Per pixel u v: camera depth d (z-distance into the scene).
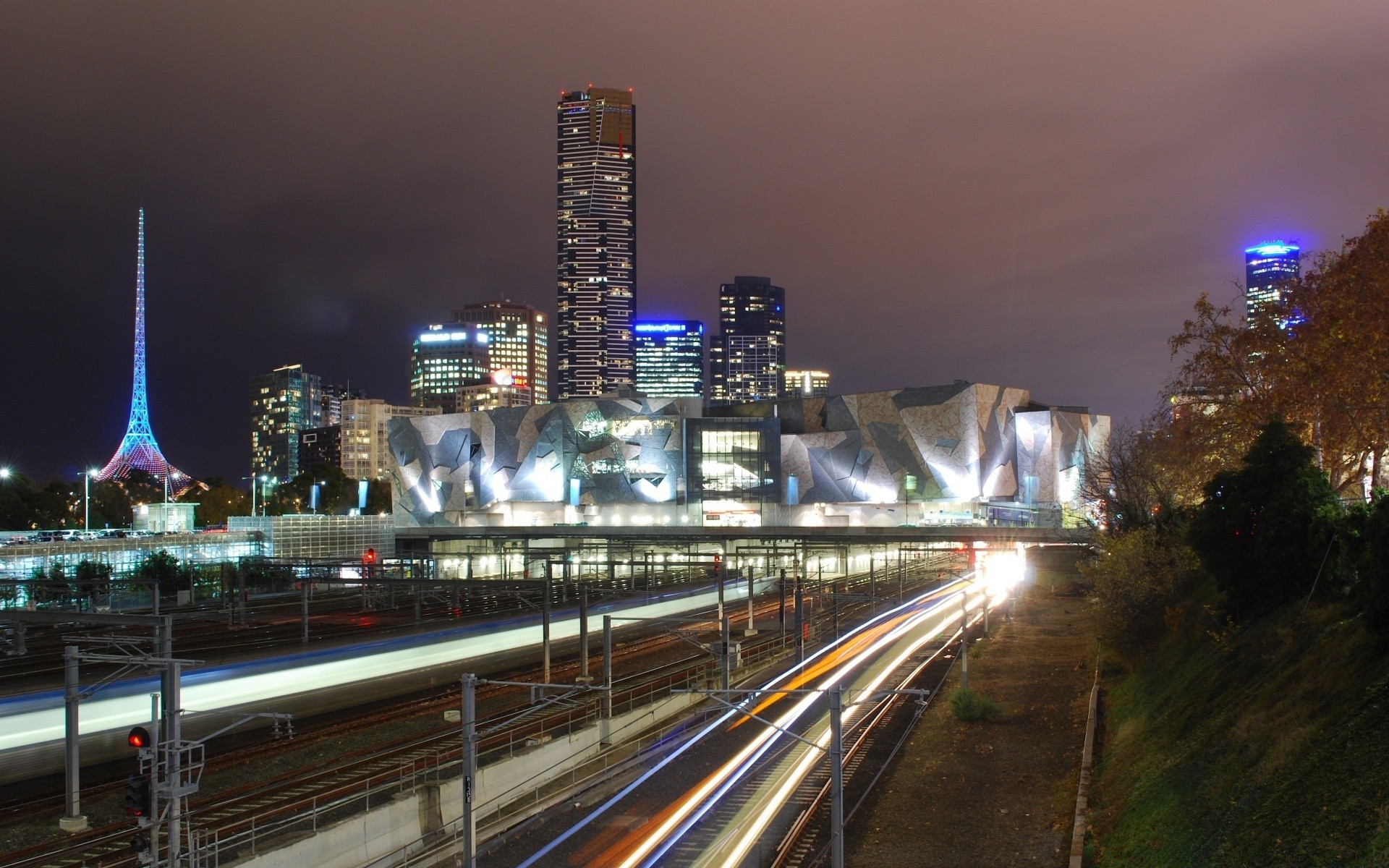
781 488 172.50
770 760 46.22
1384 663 25.23
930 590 115.88
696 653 73.62
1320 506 37.78
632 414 175.00
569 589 94.38
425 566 109.19
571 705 52.25
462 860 31.97
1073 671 62.75
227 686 46.00
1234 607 41.78
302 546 114.50
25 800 36.19
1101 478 95.19
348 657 53.19
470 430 193.62
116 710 40.62
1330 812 21.41
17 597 78.94
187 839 29.73
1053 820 36.09
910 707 56.91
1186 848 26.16
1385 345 43.41
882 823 37.28
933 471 170.00
